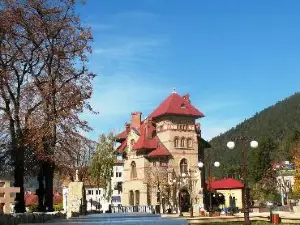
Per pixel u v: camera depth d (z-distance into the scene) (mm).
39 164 37969
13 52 36906
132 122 98562
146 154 89500
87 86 39281
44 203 37656
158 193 87250
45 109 36219
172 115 90438
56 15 37812
